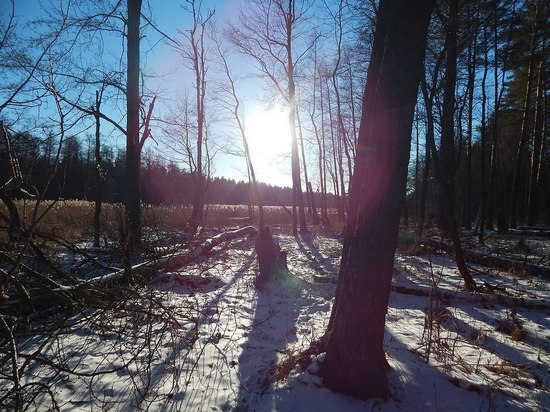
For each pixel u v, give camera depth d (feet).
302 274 29.96
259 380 12.53
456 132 82.64
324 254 43.65
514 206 83.76
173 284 22.04
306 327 17.95
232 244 46.60
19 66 12.39
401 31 11.31
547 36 67.41
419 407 11.30
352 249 11.81
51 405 10.85
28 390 11.32
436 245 40.55
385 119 11.38
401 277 28.81
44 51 11.51
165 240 29.07
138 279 20.36
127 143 30.42
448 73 29.17
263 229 27.09
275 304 21.94
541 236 69.00
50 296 13.57
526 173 123.44
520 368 14.21
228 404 11.28
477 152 130.31
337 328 11.91
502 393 12.37
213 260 34.30
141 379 11.68
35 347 14.03
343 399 11.25
